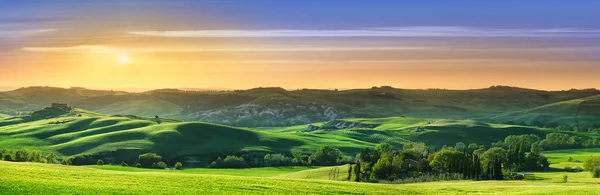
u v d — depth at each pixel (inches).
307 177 7652.6
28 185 3538.4
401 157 7603.4
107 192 3511.3
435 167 7431.1
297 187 4074.8
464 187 4414.4
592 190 3951.8
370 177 7209.6
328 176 7603.4
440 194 4005.9
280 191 3870.6
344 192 3954.2
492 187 4407.0
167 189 3742.6
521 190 4114.2
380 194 3944.4
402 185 4534.9
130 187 3737.7
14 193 3292.3
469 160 7165.4
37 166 4626.0
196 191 3722.9
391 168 7352.4
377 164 7298.2
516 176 7160.4
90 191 3506.4
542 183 5177.2
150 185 3875.5
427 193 4062.5
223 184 4060.0
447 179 6752.0
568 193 3799.2
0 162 4771.2
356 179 7219.5
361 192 3971.5
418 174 7204.7
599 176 7214.6
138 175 4377.5
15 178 3740.2
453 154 7386.8
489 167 7263.8
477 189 4254.4
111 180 4008.4
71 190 3491.6
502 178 7042.3
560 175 7603.4
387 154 7849.4
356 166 7283.5
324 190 3986.2
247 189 3897.6
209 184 4033.0
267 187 4013.3
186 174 4640.8
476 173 6988.2
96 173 4362.7
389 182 6825.8
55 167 4736.7
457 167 7244.1
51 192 3395.7
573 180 6688.0
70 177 4025.6
